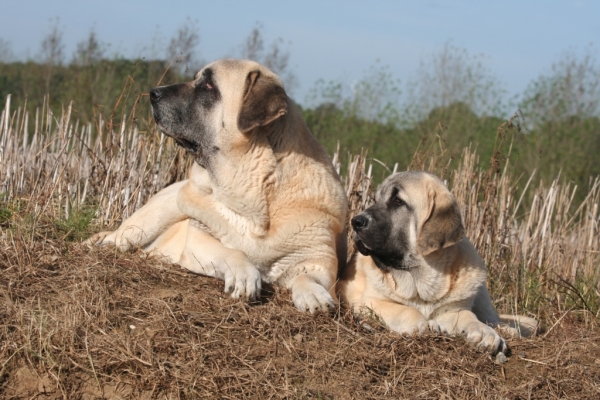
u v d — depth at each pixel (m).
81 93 20.58
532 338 5.40
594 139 21.70
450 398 4.20
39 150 8.07
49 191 7.06
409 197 5.50
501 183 8.27
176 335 4.33
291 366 4.27
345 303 5.52
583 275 8.15
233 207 5.49
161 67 18.73
